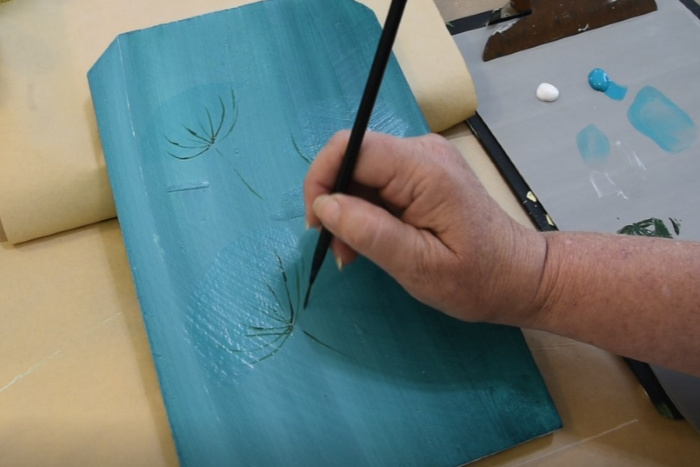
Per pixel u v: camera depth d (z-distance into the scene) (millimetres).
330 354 608
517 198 814
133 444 634
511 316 598
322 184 548
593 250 592
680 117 867
